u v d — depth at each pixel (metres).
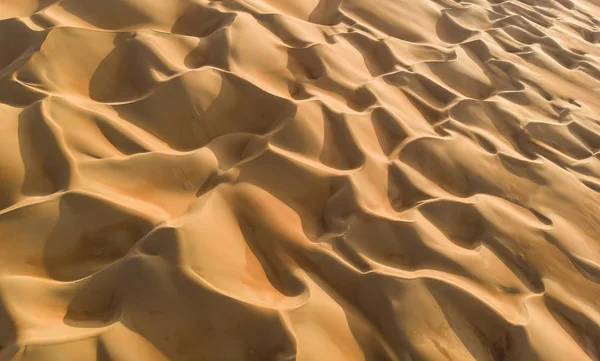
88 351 129.00
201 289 147.00
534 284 176.62
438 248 180.62
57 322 137.00
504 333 158.88
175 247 153.00
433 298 164.00
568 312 168.75
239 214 179.00
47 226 159.50
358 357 148.38
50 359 124.50
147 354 134.25
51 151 179.50
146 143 197.12
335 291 163.62
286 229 178.62
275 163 197.88
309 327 147.12
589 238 198.00
